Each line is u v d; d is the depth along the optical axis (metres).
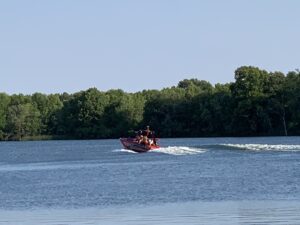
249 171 71.62
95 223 39.78
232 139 172.00
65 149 144.88
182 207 44.81
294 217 39.81
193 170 75.19
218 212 42.25
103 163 92.00
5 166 92.19
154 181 62.94
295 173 67.62
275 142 147.75
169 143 156.75
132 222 39.81
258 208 43.31
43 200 50.53
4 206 47.50
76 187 59.28
